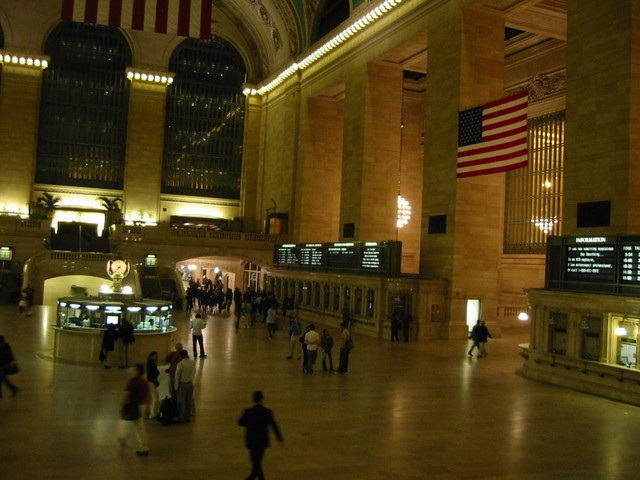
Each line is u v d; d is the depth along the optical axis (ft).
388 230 99.50
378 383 48.55
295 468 28.17
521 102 59.98
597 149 56.49
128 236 114.32
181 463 28.07
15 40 130.41
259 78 146.20
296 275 105.29
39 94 132.36
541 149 97.19
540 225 96.12
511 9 78.33
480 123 63.72
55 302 107.04
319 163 121.60
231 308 108.88
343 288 89.04
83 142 137.08
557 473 28.66
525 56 99.71
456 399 43.65
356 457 30.07
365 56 99.50
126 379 45.01
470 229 77.87
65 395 39.73
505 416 39.09
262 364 54.95
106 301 53.52
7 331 67.67
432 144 82.33
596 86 57.06
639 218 53.52
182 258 117.19
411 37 88.07
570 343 49.32
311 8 118.32
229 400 40.75
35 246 111.96
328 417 37.52
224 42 146.41
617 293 46.83
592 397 45.32
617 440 34.32
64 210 134.62
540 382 50.75
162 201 141.28
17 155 129.70
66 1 91.50
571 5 60.54
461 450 31.73
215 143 146.00
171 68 143.13
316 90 117.08
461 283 77.15
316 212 120.88
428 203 82.38
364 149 98.43
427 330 76.48
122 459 28.32
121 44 140.36
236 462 28.53
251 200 145.48
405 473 28.02
